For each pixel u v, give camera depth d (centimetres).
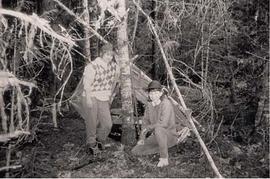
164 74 924
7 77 612
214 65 839
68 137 741
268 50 712
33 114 805
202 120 773
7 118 710
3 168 555
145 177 569
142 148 643
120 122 772
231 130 720
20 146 681
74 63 989
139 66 991
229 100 816
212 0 722
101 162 621
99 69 639
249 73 786
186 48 873
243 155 627
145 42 976
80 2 918
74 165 612
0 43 639
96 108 647
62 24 900
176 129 702
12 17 731
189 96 831
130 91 677
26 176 566
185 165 607
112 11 645
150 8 945
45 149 677
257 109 738
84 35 855
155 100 629
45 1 849
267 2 729
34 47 655
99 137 674
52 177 568
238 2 800
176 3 734
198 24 813
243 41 792
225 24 767
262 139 670
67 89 978
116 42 674
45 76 900
